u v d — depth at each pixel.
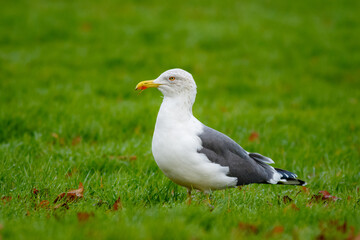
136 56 19.52
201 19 25.78
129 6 27.84
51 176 7.97
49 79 16.23
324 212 6.38
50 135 10.61
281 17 28.08
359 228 5.78
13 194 7.07
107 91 15.40
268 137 11.38
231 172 7.30
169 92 7.25
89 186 7.69
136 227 5.43
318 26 26.94
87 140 10.90
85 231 5.30
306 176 9.12
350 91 17.45
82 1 28.23
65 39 21.91
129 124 11.96
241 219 6.05
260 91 17.03
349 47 23.56
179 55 19.94
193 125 7.27
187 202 6.93
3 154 8.92
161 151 7.03
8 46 20.69
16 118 11.12
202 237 5.32
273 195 7.79
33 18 23.77
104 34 22.44
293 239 5.44
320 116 13.62
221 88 16.98
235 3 30.55
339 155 10.18
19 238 5.11
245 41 22.53
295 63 20.83
